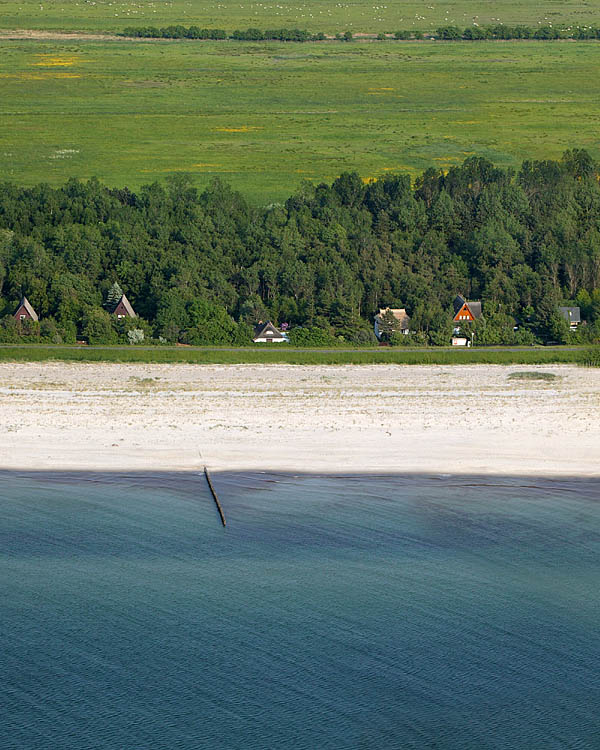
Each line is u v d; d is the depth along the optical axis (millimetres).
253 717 175375
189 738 170125
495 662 190500
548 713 176625
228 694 181125
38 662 189375
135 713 176000
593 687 183750
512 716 175625
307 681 184750
